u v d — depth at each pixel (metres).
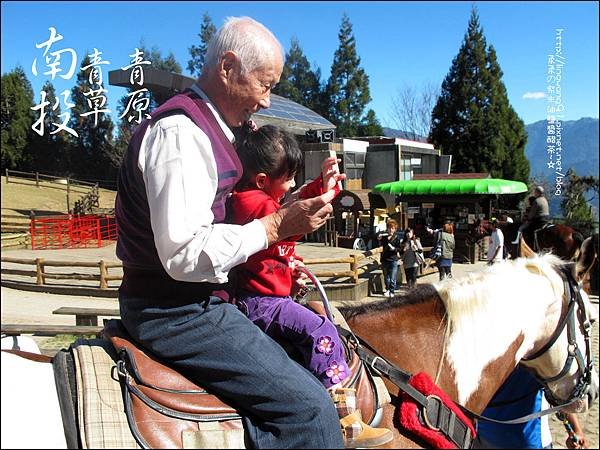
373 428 1.61
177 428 1.44
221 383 1.50
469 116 20.42
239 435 1.48
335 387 1.63
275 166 1.69
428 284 2.25
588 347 2.57
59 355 1.60
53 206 18.95
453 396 2.03
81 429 1.37
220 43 1.57
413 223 15.84
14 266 11.87
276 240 1.54
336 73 39.19
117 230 1.61
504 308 2.20
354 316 2.11
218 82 1.57
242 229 1.46
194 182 1.39
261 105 1.63
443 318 2.11
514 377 2.78
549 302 2.35
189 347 1.50
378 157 18.56
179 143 1.40
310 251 14.79
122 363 1.50
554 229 4.96
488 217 15.33
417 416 1.73
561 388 2.50
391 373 1.79
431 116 22.12
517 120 20.47
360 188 18.41
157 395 1.46
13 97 21.86
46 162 21.58
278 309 1.69
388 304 2.17
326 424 1.49
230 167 1.54
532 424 2.82
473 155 20.34
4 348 1.74
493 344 2.15
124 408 1.44
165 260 1.38
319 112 39.88
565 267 2.53
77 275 9.81
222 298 1.64
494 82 20.36
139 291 1.54
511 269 2.34
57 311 5.36
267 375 1.49
